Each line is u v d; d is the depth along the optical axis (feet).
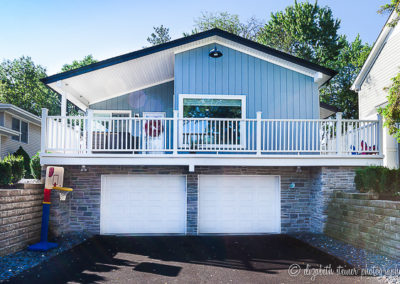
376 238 22.29
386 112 23.66
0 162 25.02
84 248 24.86
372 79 46.93
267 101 34.45
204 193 31.86
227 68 34.60
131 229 31.12
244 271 19.16
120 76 35.99
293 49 99.09
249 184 32.17
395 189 24.41
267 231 31.78
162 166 31.24
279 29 100.63
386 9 25.59
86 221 30.60
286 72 34.83
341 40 101.35
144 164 28.53
